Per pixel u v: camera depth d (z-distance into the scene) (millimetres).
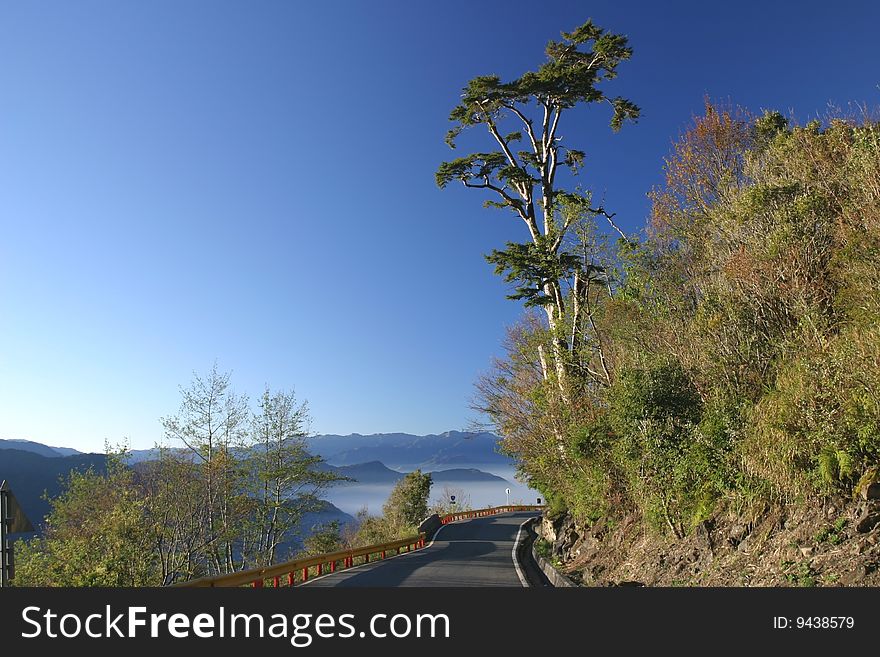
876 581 7535
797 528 9672
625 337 19781
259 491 41000
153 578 32750
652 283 20172
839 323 11859
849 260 12891
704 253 19734
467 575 19328
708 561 11648
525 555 28219
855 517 8719
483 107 29859
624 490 19016
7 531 14445
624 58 28000
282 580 22109
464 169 29891
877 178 13273
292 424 41688
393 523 55406
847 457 8969
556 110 30109
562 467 24969
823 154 17047
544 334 26219
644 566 14250
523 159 31266
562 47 28703
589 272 22938
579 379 23531
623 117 29250
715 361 14281
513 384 31500
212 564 39219
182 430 37781
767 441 10445
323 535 44250
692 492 13383
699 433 13102
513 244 26359
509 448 31547
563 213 23141
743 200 16641
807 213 14516
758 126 24375
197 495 38375
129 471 36219
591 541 20750
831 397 9602
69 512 35438
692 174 24172
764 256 14430
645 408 14773
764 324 13781
